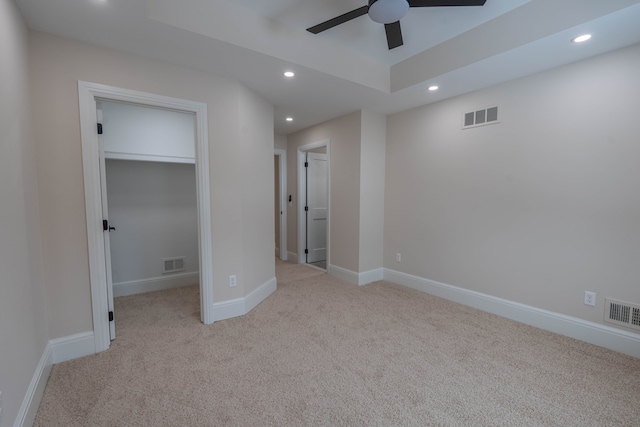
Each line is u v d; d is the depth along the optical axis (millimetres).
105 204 2246
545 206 2580
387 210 4043
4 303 1272
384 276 4133
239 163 2768
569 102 2410
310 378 1892
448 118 3287
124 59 2186
